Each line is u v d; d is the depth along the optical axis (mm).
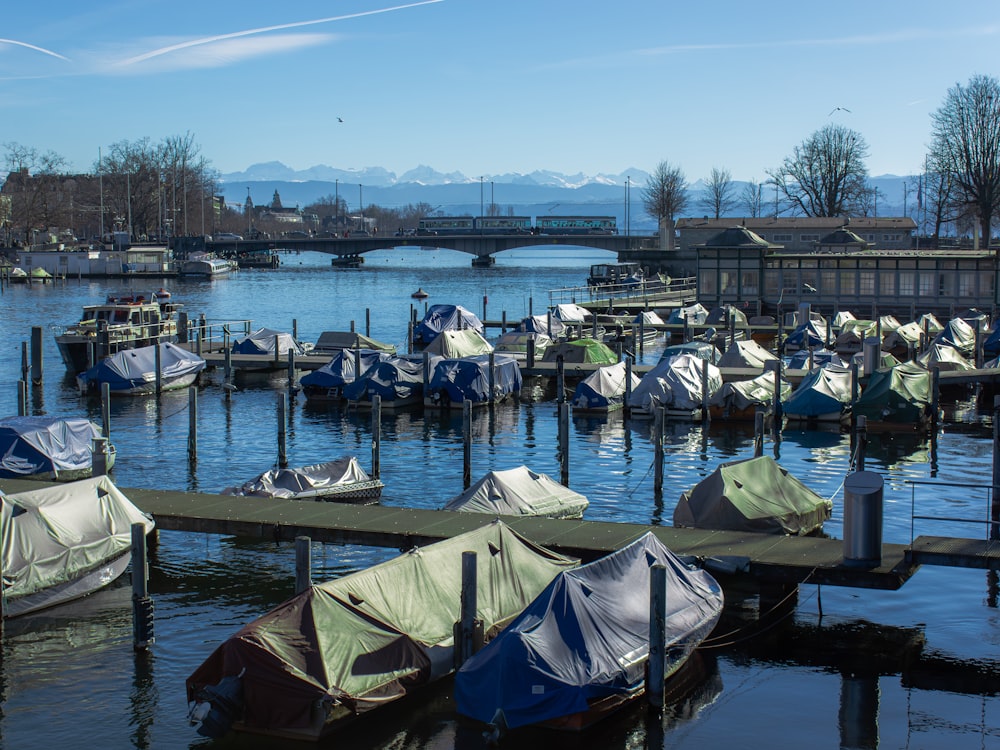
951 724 24203
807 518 35812
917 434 55375
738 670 26875
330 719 22828
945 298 94875
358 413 61750
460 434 55844
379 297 153375
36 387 69438
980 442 53812
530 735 23203
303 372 75500
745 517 34406
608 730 23578
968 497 43094
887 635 29125
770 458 37906
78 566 31234
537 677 22953
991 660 27625
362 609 24812
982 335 77125
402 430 56875
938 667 27172
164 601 31219
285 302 144500
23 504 31594
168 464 48750
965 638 28953
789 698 25391
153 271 187000
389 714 23984
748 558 29516
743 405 58562
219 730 22938
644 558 27375
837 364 63688
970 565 28609
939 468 48375
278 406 48188
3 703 25109
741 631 29109
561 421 45000
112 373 66438
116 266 183750
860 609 30859
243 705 23250
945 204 149250
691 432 56312
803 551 30406
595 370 66500
